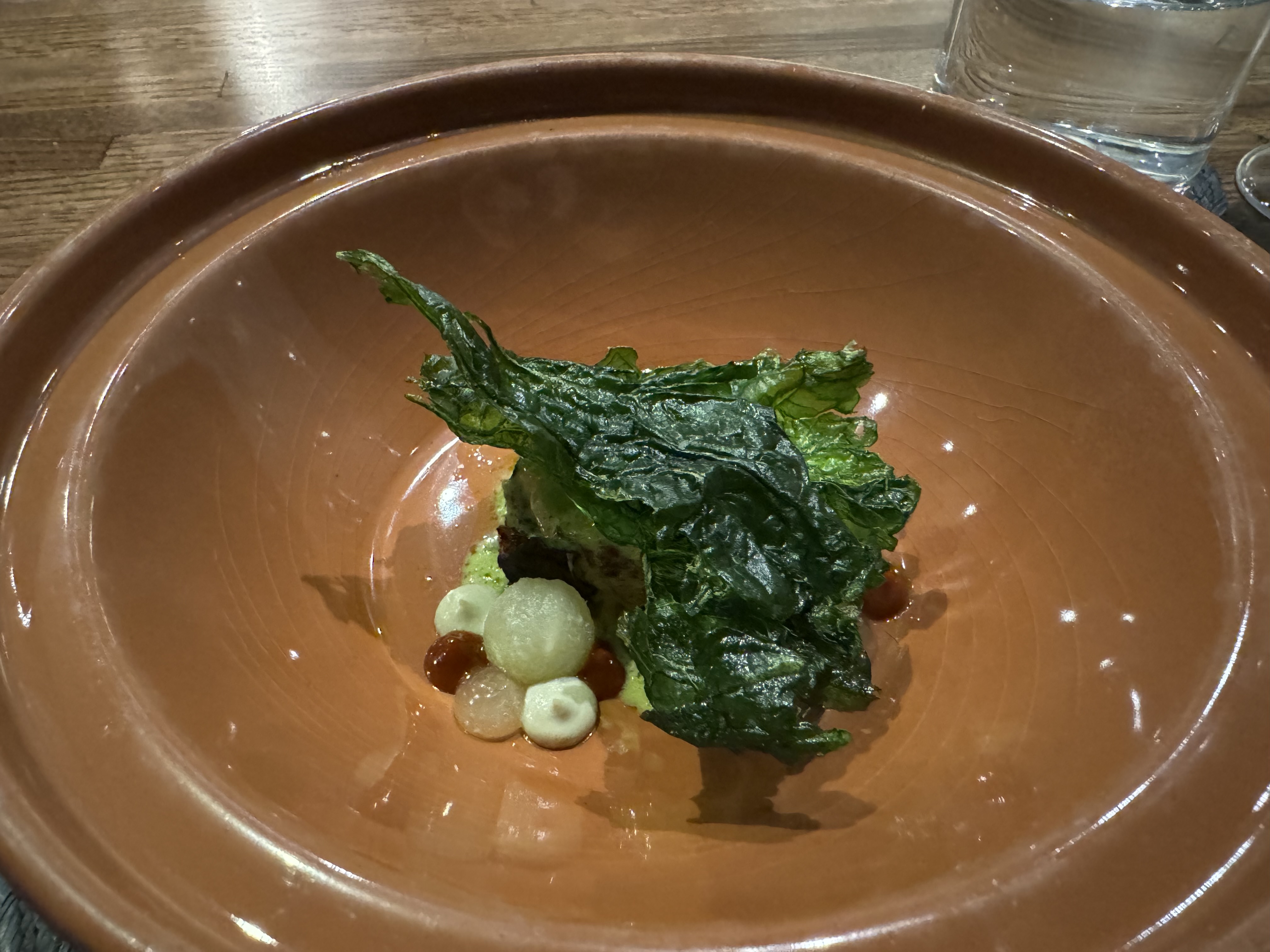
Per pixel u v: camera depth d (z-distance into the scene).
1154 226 0.18
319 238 0.20
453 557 0.21
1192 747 0.13
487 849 0.14
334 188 0.20
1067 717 0.15
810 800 0.15
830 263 0.21
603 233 0.22
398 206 0.21
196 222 0.19
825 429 0.19
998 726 0.16
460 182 0.21
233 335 0.19
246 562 0.17
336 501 0.20
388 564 0.20
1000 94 0.25
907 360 0.21
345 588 0.19
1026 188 0.20
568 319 0.23
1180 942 0.11
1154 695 0.14
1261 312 0.17
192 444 0.18
